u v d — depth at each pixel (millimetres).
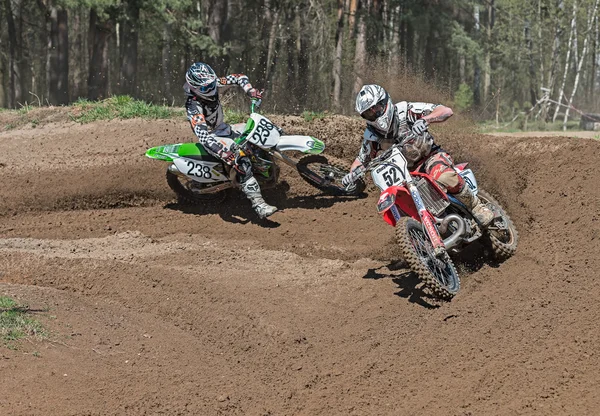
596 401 6754
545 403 6887
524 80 62406
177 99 51938
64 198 14469
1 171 15430
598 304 8531
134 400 7176
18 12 59188
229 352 8773
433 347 8305
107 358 8070
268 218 13727
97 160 15539
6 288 9883
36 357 7680
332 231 13102
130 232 13281
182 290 10422
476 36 57250
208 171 13531
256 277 11117
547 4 48781
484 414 6840
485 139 15625
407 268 11219
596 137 18219
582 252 10047
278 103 32375
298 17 49812
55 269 11141
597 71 67688
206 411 7176
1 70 55906
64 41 51344
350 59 42938
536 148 14445
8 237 13195
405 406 7168
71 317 9062
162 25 48469
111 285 10594
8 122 18609
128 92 51594
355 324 9297
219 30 46000
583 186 12234
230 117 16984
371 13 48938
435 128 16250
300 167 13844
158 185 14664
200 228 13469
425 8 53812
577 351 7645
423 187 9680
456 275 9852
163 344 8742
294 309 9859
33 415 6574
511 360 7715
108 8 42844
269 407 7355
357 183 14188
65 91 51438
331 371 8047
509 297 9266
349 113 33469
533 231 11328
